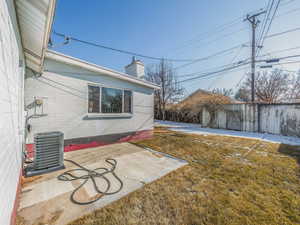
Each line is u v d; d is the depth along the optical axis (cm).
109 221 151
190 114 1431
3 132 107
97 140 470
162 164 321
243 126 877
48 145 271
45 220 150
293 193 207
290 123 719
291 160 354
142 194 201
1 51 102
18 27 195
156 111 1934
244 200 190
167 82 1845
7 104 124
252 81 935
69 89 405
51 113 372
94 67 443
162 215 162
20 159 220
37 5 138
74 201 182
